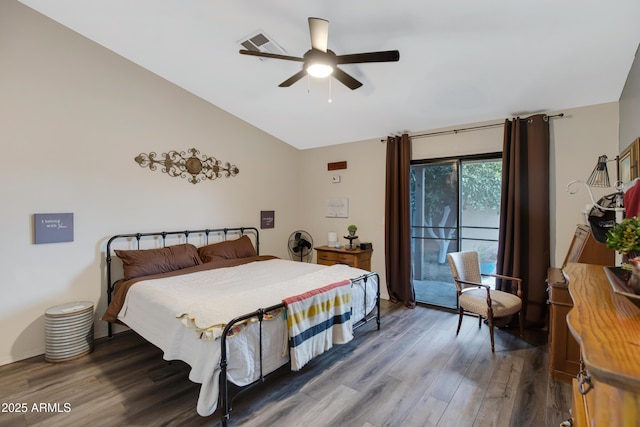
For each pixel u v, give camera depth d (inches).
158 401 82.4
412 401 82.1
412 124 154.5
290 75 129.5
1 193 100.5
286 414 77.0
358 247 174.6
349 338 104.7
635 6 74.5
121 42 120.1
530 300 127.5
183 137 148.8
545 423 73.4
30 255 106.1
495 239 145.7
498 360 103.5
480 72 108.6
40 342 108.1
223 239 167.2
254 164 182.2
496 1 78.3
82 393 86.0
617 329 29.7
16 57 103.0
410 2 82.4
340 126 169.3
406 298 158.1
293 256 207.0
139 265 120.6
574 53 93.1
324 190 199.3
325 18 91.4
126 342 119.2
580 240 101.5
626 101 100.0
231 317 75.9
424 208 164.1
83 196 118.0
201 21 103.8
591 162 117.3
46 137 109.2
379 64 110.7
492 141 140.1
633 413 24.2
